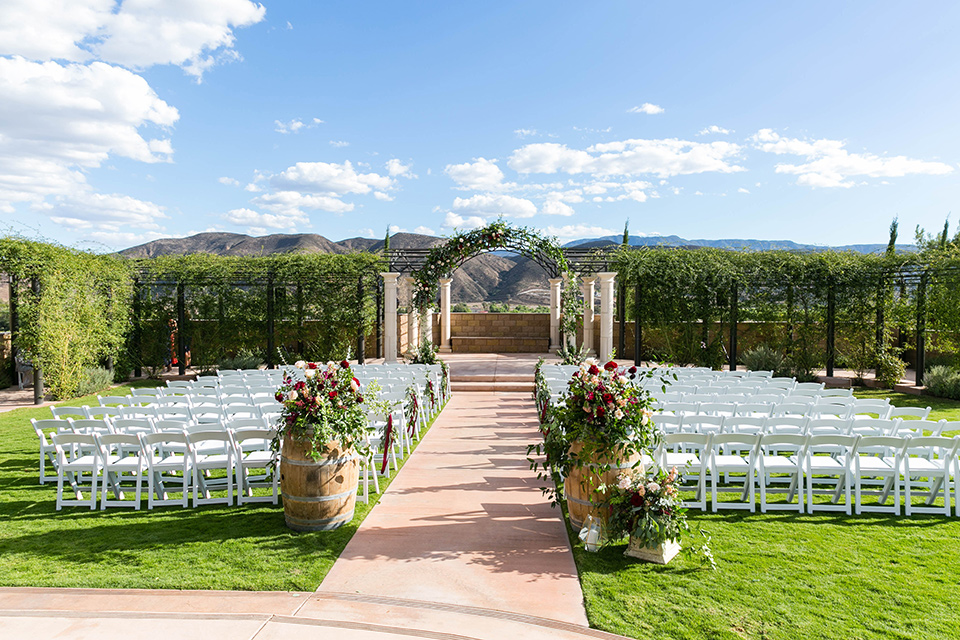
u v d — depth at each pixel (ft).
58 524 15.69
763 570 12.57
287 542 14.19
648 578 12.17
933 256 41.34
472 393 41.60
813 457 18.24
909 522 15.81
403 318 66.03
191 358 52.54
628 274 50.31
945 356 45.50
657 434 14.98
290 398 14.51
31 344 37.68
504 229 42.80
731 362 48.44
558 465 14.65
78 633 9.93
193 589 11.64
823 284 45.55
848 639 9.77
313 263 53.57
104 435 16.39
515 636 9.91
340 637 9.84
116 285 46.55
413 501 17.44
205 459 18.07
